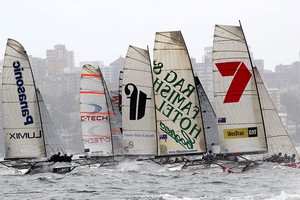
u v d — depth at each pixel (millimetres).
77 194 182000
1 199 175125
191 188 188750
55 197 176250
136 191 186125
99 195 178750
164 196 169750
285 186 186625
